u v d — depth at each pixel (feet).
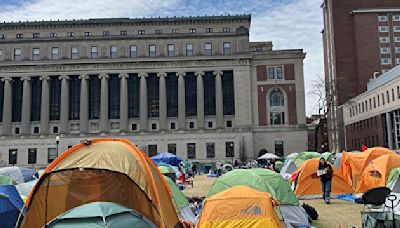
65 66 244.83
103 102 242.99
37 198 37.96
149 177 37.50
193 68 246.27
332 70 297.94
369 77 283.79
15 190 43.19
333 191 72.08
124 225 30.73
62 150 238.89
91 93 250.16
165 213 38.01
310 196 71.46
